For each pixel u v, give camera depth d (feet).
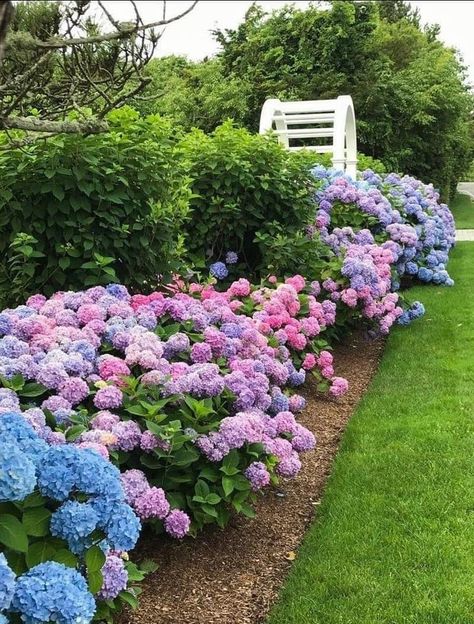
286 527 10.97
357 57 62.49
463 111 69.31
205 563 9.79
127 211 14.15
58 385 9.42
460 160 81.15
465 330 21.90
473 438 13.80
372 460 13.03
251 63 63.52
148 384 9.79
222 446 9.37
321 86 60.18
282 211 19.81
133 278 14.51
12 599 5.15
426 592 9.07
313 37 62.13
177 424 9.06
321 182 23.30
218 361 11.40
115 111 15.57
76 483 6.05
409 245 24.50
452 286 28.86
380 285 18.66
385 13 96.07
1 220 13.89
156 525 9.21
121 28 6.42
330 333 19.11
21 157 13.58
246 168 18.88
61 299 12.24
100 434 8.43
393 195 28.81
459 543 10.19
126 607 8.54
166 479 9.35
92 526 5.88
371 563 9.77
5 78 9.61
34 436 6.42
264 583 9.49
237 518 11.04
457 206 78.74
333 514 11.14
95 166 13.66
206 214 18.93
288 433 11.34
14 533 5.58
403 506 11.26
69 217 13.76
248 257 20.27
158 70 60.03
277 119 38.27
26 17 7.90
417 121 63.10
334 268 18.51
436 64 67.82
